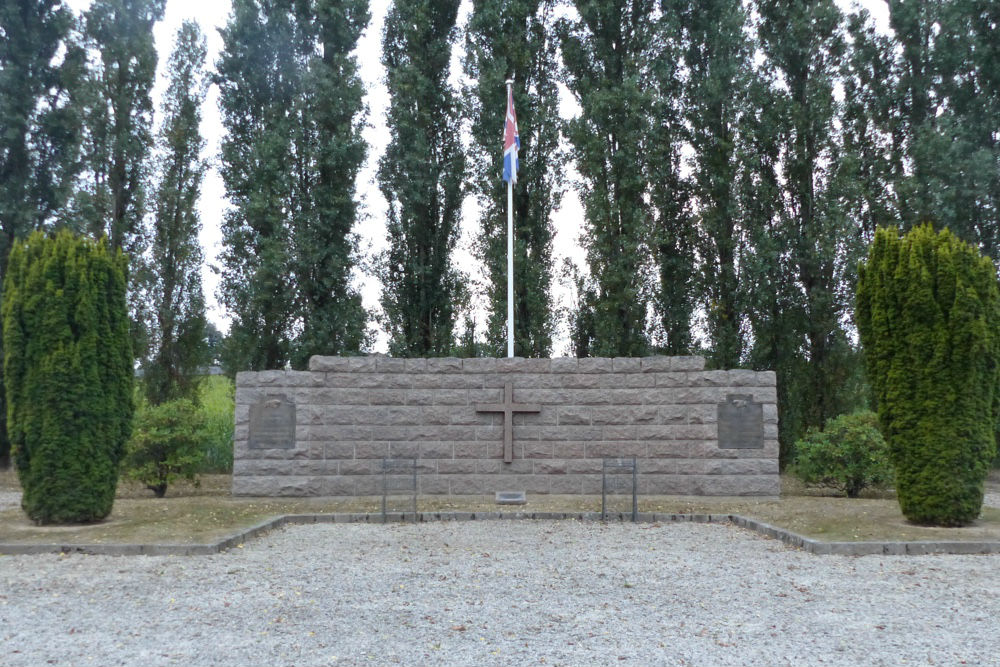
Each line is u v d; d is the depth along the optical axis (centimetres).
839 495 1594
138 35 2178
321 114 2158
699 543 1048
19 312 1124
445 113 2338
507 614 669
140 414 1573
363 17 2273
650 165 2145
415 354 2245
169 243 2202
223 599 720
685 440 1494
